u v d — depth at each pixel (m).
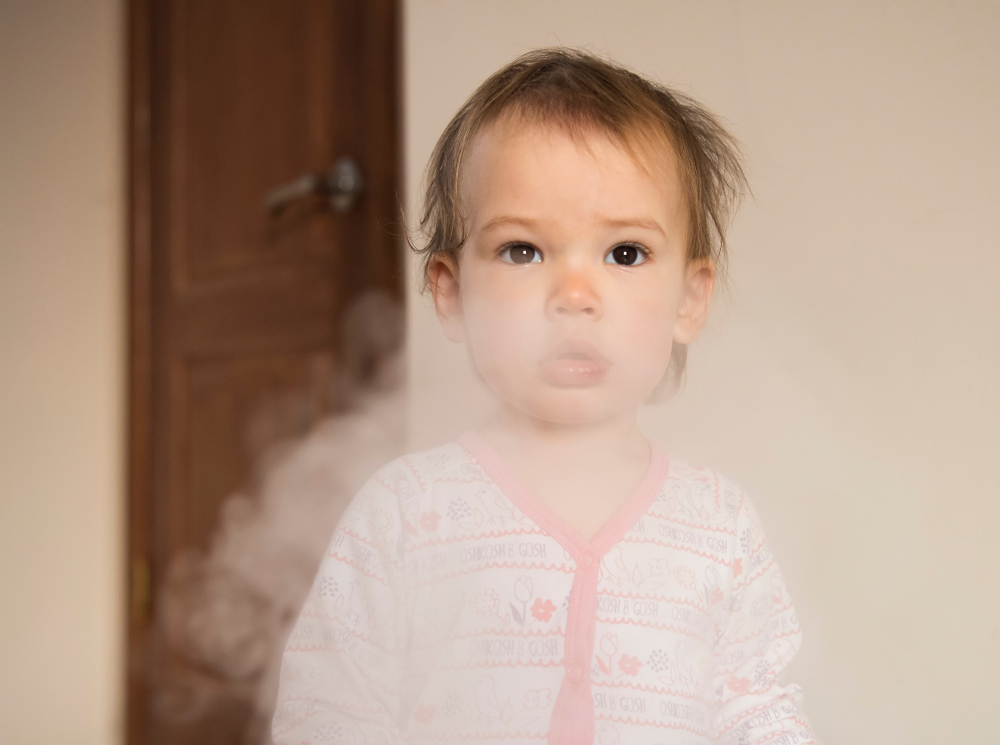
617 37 0.99
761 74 0.91
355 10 1.30
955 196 0.83
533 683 0.62
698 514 0.69
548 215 0.64
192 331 1.57
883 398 0.85
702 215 0.75
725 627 0.69
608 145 0.66
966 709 0.81
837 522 0.87
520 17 1.07
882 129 0.86
